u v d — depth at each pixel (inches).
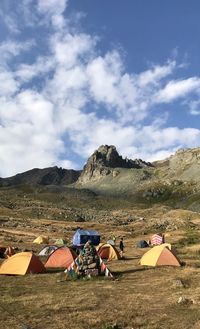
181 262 1323.8
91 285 976.9
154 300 799.1
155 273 1137.4
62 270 1263.5
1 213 5324.8
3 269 1185.4
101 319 672.4
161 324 642.2
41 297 847.1
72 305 768.9
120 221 5511.8
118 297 833.5
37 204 7549.2
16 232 3430.1
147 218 5974.4
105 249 1614.2
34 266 1192.8
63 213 5940.0
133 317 685.9
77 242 2492.6
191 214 6063.0
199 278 1010.7
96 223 5054.1
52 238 3191.4
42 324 653.9
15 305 781.9
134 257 1733.5
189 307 732.0
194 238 2723.9
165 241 2647.6
